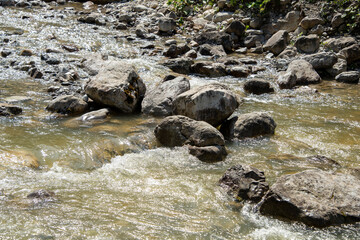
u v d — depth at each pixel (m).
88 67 9.92
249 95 9.20
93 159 5.60
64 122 6.82
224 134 6.76
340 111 8.27
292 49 12.41
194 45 12.90
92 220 4.10
